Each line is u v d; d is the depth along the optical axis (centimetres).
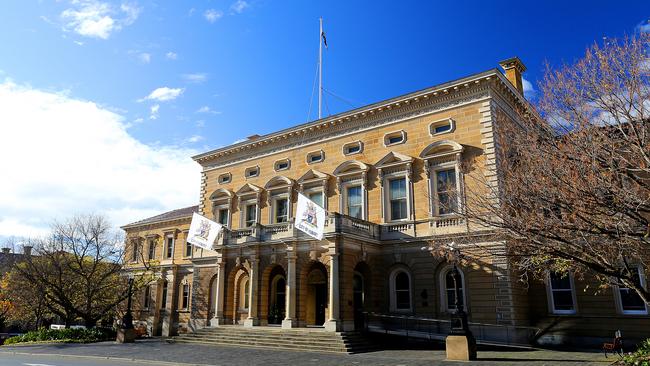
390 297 2962
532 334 2633
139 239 5372
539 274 2536
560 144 1422
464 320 1958
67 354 2519
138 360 2172
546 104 1521
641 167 1318
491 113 2788
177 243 4994
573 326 2527
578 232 1465
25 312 5059
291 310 2883
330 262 2731
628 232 1372
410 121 3127
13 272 4559
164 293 4934
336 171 3372
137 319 4884
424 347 2483
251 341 2719
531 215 1497
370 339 2597
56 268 4106
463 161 2830
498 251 2456
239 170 4078
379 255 3048
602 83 1348
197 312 3903
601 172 1329
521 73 3447
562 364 1695
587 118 1370
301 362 1975
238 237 3397
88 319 4034
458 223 2769
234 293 3462
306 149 3638
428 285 2817
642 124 1274
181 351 2511
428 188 2927
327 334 2525
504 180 1748
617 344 1823
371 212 3162
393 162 3112
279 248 3100
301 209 2859
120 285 4594
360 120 3366
